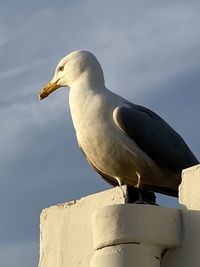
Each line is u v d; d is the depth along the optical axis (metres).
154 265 6.39
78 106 9.82
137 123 9.94
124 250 6.38
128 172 9.98
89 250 7.30
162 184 10.35
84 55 10.22
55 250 7.69
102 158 9.81
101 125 9.66
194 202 6.45
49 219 7.86
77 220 7.54
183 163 10.39
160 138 10.20
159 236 6.41
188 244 6.41
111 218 6.45
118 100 9.99
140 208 6.45
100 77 10.10
